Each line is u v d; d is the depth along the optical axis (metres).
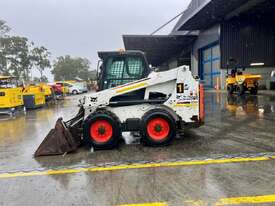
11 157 5.32
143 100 5.91
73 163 4.75
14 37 47.81
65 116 11.67
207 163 4.43
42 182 3.91
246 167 4.18
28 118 11.45
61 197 3.39
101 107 5.90
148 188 3.53
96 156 5.13
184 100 5.88
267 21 24.17
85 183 3.79
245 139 6.01
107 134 5.61
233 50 24.44
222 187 3.48
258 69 24.25
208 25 27.47
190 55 34.56
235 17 24.08
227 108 11.55
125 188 3.57
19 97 13.26
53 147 5.36
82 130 5.82
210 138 6.21
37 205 3.20
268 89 23.59
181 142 5.93
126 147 5.70
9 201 3.33
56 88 24.98
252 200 3.11
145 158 4.86
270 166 4.20
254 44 24.33
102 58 6.28
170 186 3.57
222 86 24.72
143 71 6.29
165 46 34.38
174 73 5.88
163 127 5.67
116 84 6.29
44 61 53.78
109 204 3.14
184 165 4.38
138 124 5.80
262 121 8.14
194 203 3.08
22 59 49.25
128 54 6.25
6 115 12.96
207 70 29.39
